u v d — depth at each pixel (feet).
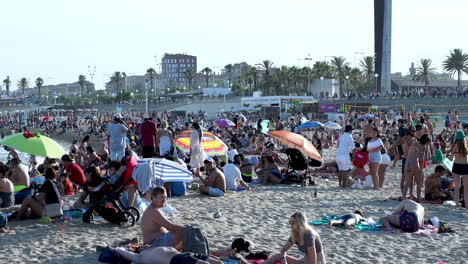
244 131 126.00
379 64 260.42
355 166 53.72
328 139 106.11
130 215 32.68
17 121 323.78
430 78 384.06
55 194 33.88
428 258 26.58
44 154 41.78
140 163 34.35
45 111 407.23
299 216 21.84
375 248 28.27
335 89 360.28
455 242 29.68
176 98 417.28
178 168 38.65
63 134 245.24
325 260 24.34
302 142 50.62
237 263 24.26
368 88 395.14
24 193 39.27
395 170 65.41
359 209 39.32
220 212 37.37
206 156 53.31
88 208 33.83
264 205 40.60
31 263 24.86
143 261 23.25
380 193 47.29
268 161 53.47
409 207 32.68
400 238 30.40
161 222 25.48
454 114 114.83
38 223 33.14
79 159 62.03
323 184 53.21
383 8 252.83
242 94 457.68
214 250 25.66
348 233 31.40
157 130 50.21
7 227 31.22
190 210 38.09
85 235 30.22
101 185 35.29
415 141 42.93
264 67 430.20
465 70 308.60
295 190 48.75
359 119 146.30
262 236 30.66
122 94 472.85
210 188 44.88
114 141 48.24
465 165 39.42
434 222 33.27
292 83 423.23
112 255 23.94
